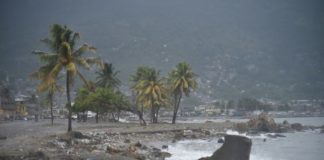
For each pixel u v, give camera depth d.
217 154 28.52
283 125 93.62
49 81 49.16
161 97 95.62
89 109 103.81
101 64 53.59
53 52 50.81
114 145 44.62
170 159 37.09
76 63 51.03
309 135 75.69
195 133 69.56
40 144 38.91
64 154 32.28
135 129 70.00
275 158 41.16
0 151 31.95
